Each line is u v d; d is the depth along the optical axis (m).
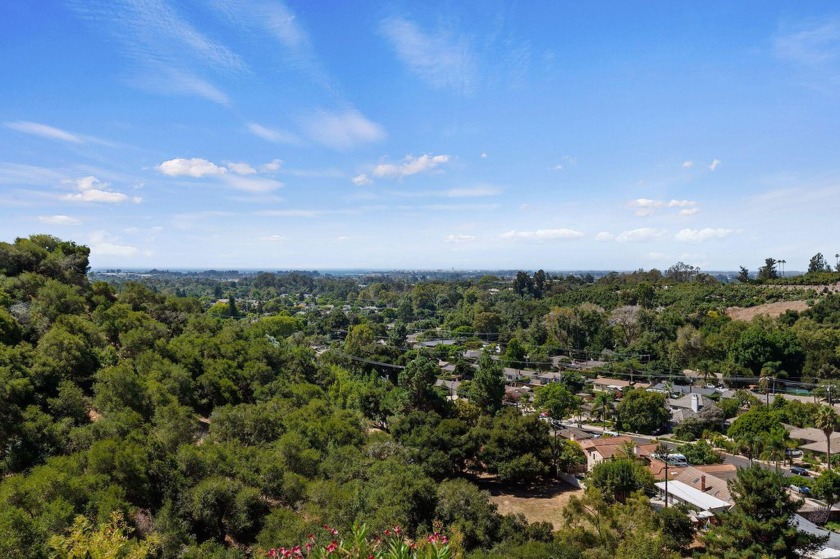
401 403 52.06
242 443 31.89
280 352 56.66
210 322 58.09
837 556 26.61
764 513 24.23
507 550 24.77
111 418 26.84
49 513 17.28
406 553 7.95
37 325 35.50
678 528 27.39
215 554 19.73
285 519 22.30
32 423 23.75
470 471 45.75
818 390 62.75
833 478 34.38
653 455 45.81
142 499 22.22
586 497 28.50
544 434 43.88
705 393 69.81
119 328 43.31
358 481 28.95
